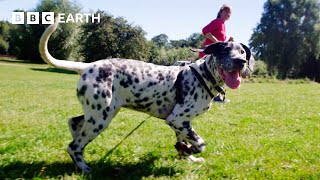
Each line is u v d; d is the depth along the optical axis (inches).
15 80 1067.9
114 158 207.6
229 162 206.7
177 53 2728.8
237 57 181.2
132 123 323.9
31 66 2322.8
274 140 260.1
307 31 2476.6
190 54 2659.9
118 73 175.9
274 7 2512.3
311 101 602.9
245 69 187.6
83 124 183.6
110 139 254.8
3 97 555.5
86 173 176.1
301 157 219.6
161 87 182.7
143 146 237.5
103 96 170.7
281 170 194.9
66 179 168.4
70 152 178.9
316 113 434.6
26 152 212.2
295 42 2487.7
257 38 2591.0
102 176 177.3
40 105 458.3
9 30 3526.1
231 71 181.0
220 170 190.4
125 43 2539.4
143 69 181.9
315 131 309.1
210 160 209.0
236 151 228.5
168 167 193.0
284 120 366.3
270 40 2519.7
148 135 273.7
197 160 208.2
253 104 510.9
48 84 920.3
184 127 186.7
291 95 732.0
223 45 189.0
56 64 171.2
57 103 490.9
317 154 225.6
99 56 2527.1
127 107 185.2
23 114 368.2
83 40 2591.0
